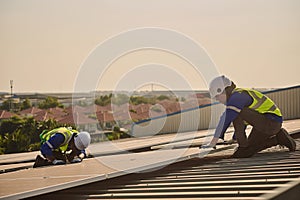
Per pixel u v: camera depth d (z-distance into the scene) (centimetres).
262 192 390
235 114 635
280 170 519
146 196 425
